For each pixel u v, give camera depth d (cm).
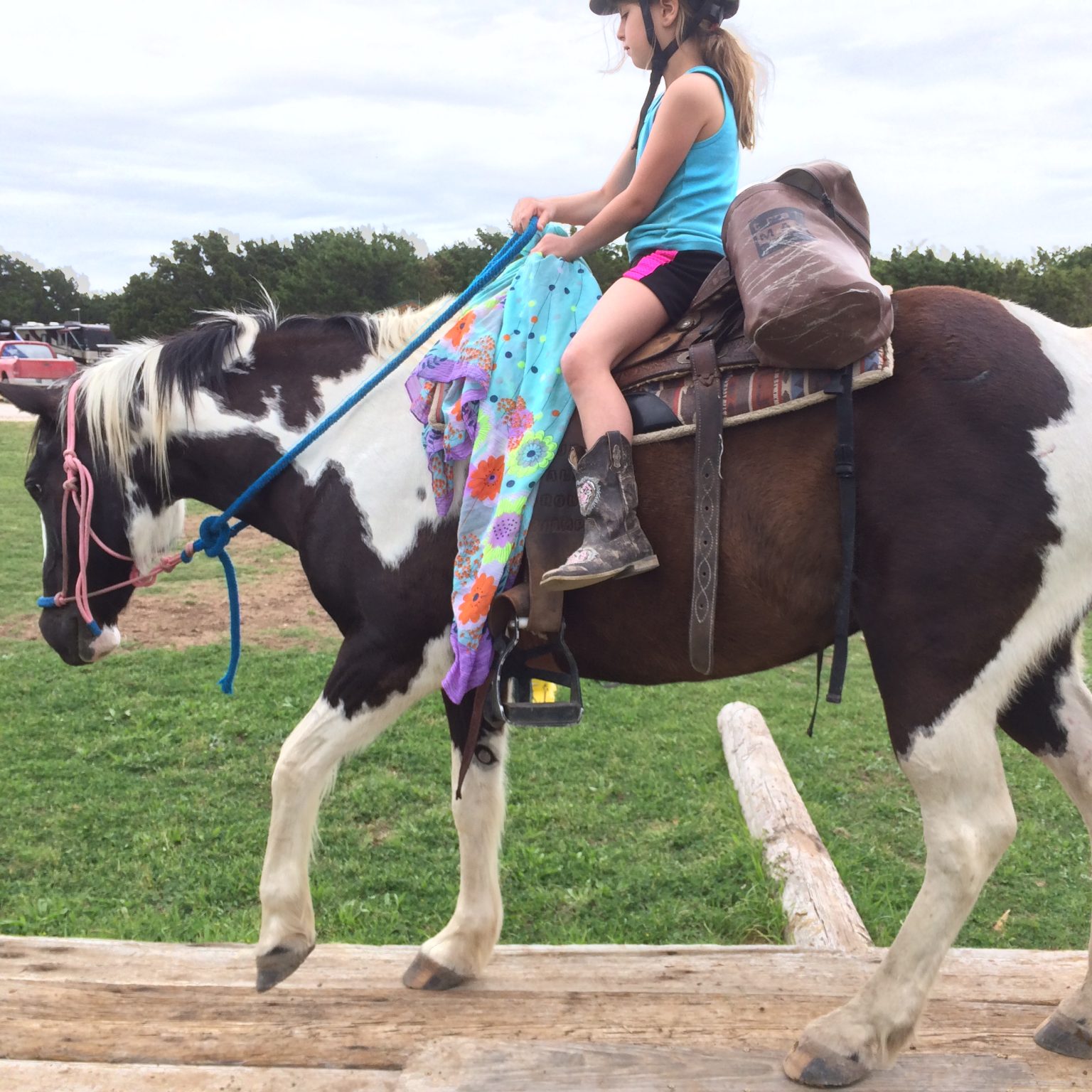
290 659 635
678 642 215
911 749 196
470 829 252
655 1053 217
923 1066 210
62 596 272
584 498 202
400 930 339
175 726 519
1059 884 377
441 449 222
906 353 194
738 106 230
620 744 507
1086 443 188
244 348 261
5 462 1468
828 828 421
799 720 555
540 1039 225
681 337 211
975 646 191
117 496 267
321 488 241
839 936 295
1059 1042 215
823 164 215
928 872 200
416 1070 213
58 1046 225
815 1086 203
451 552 227
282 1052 223
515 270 238
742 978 250
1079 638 216
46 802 436
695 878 369
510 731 523
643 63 235
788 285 185
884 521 192
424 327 249
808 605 204
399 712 239
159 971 255
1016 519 187
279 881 233
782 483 198
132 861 385
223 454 259
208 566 913
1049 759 222
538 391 218
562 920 346
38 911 344
